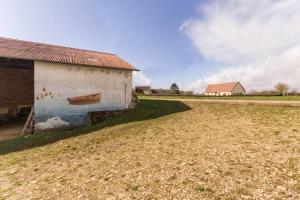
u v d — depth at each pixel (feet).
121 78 53.62
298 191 13.71
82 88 47.11
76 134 35.70
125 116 48.93
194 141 26.40
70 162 22.98
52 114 43.27
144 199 14.65
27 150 28.78
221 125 33.14
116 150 25.73
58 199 15.61
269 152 20.29
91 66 48.01
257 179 15.70
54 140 32.99
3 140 35.01
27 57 40.83
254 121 33.09
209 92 242.37
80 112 46.68
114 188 16.53
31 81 54.90
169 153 22.99
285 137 23.93
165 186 16.11
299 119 30.76
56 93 43.83
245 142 23.90
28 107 54.08
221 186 15.29
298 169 16.42
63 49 56.54
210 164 19.07
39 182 18.70
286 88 152.05
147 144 26.99
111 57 61.62
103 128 38.34
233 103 53.06
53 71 43.55
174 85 231.30
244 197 13.74
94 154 24.94
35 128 41.09
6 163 24.12
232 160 19.42
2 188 18.06
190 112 47.75
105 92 50.65
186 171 18.22
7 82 51.24
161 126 36.27
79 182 18.04
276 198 13.28
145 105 63.46
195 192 14.89
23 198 16.14
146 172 18.79
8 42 48.65
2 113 49.70
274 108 40.81
